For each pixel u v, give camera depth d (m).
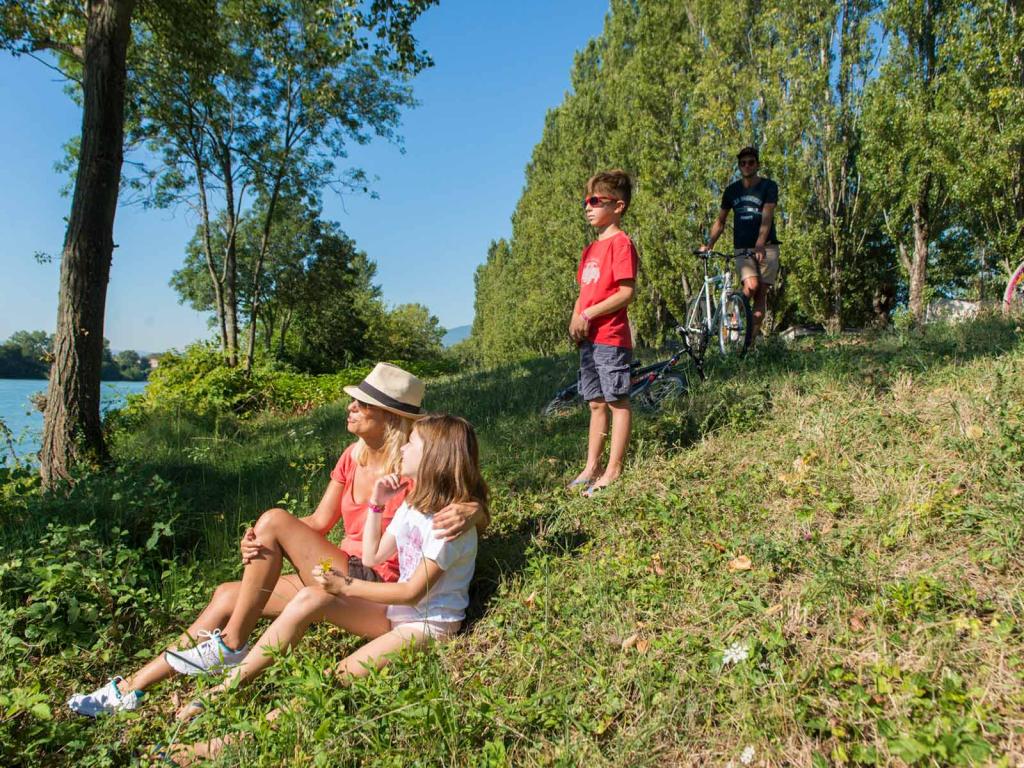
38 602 3.37
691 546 3.36
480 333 77.44
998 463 3.18
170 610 3.53
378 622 2.98
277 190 22.45
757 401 5.20
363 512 3.44
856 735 2.04
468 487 3.01
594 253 4.34
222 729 2.44
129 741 2.65
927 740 1.86
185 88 18.09
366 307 62.06
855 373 5.55
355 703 2.55
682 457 4.59
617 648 2.73
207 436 9.50
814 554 2.90
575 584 3.22
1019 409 3.70
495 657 2.85
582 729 2.29
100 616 3.45
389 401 3.35
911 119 15.44
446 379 14.28
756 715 2.18
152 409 12.23
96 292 7.08
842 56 17.70
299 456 6.51
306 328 47.31
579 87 27.94
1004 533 2.65
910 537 2.92
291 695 2.59
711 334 7.79
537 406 7.67
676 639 2.67
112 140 7.23
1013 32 13.62
